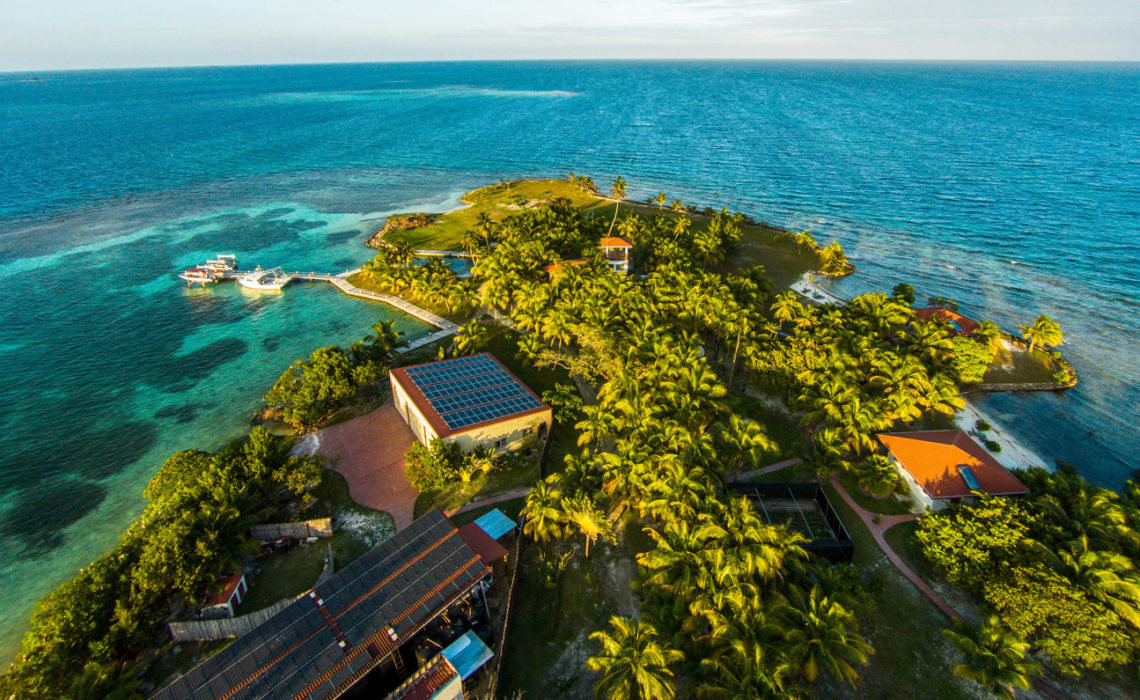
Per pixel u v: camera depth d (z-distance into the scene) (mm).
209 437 58625
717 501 38312
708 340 75875
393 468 52312
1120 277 105625
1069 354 78812
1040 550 37656
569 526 43250
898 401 53281
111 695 30641
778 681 28172
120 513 48812
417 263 105250
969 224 134750
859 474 49594
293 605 32906
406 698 29906
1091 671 34812
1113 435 61781
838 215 141875
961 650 35156
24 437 58188
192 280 96875
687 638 33531
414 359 71125
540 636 37094
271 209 144250
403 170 189500
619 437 49094
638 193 160250
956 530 41094
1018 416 64375
